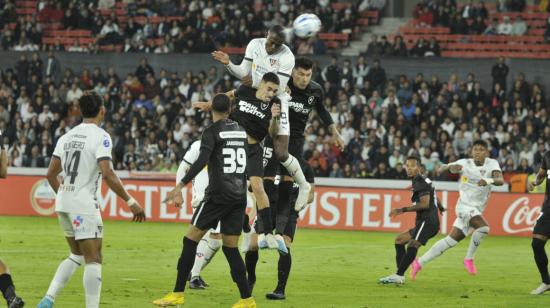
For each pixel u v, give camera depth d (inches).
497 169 1398.9
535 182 1245.1
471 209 1406.3
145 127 2738.7
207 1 3326.8
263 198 1037.2
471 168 1408.7
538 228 1221.7
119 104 2878.9
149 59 3019.2
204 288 1203.2
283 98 1086.4
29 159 2704.2
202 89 2854.3
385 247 1856.5
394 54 2972.4
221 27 3159.5
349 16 3272.6
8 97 2913.4
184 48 3063.5
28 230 2007.9
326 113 1218.0
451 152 2461.9
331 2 3435.0
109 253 1626.5
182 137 2672.2
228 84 2869.1
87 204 891.4
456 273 1469.0
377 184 2391.7
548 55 3093.0
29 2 3553.2
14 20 3366.1
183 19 3198.8
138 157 2642.7
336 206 2253.9
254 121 1051.9
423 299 1162.0
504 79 2763.3
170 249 1708.9
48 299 924.6
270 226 1031.6
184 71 3002.0
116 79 2933.1
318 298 1148.5
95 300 903.1
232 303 1083.9
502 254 1777.8
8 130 2827.3
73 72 3046.3
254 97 1071.0
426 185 1300.4
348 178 2429.9
